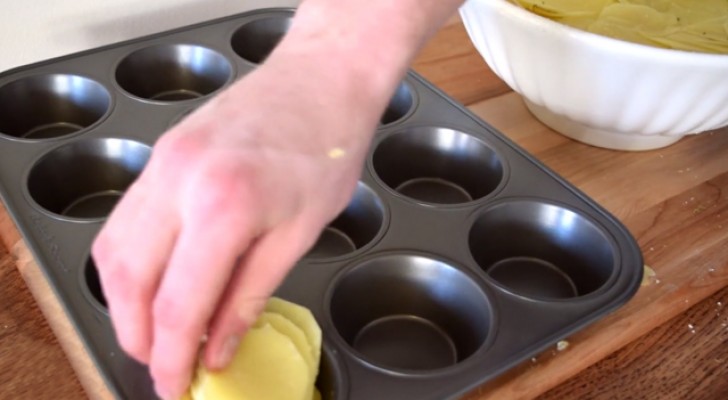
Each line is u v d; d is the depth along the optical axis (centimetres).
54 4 74
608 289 57
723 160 77
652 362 56
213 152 34
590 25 67
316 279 56
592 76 63
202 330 36
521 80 68
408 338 59
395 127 72
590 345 56
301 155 35
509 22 63
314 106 37
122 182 68
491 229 65
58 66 73
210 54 78
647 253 64
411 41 41
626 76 61
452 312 59
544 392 53
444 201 72
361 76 39
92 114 73
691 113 65
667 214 69
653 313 59
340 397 47
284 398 44
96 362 47
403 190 73
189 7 84
